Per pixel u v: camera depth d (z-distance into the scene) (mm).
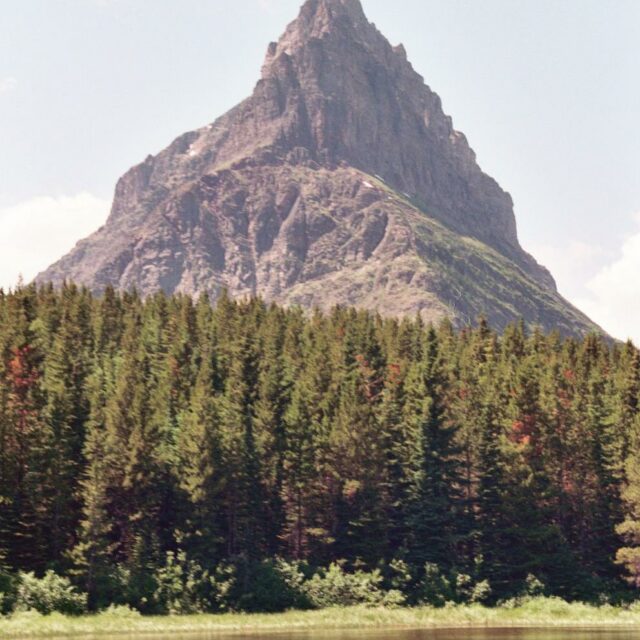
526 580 156125
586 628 131750
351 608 142625
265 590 144375
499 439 168000
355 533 156375
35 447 145625
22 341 159750
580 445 168375
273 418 165625
